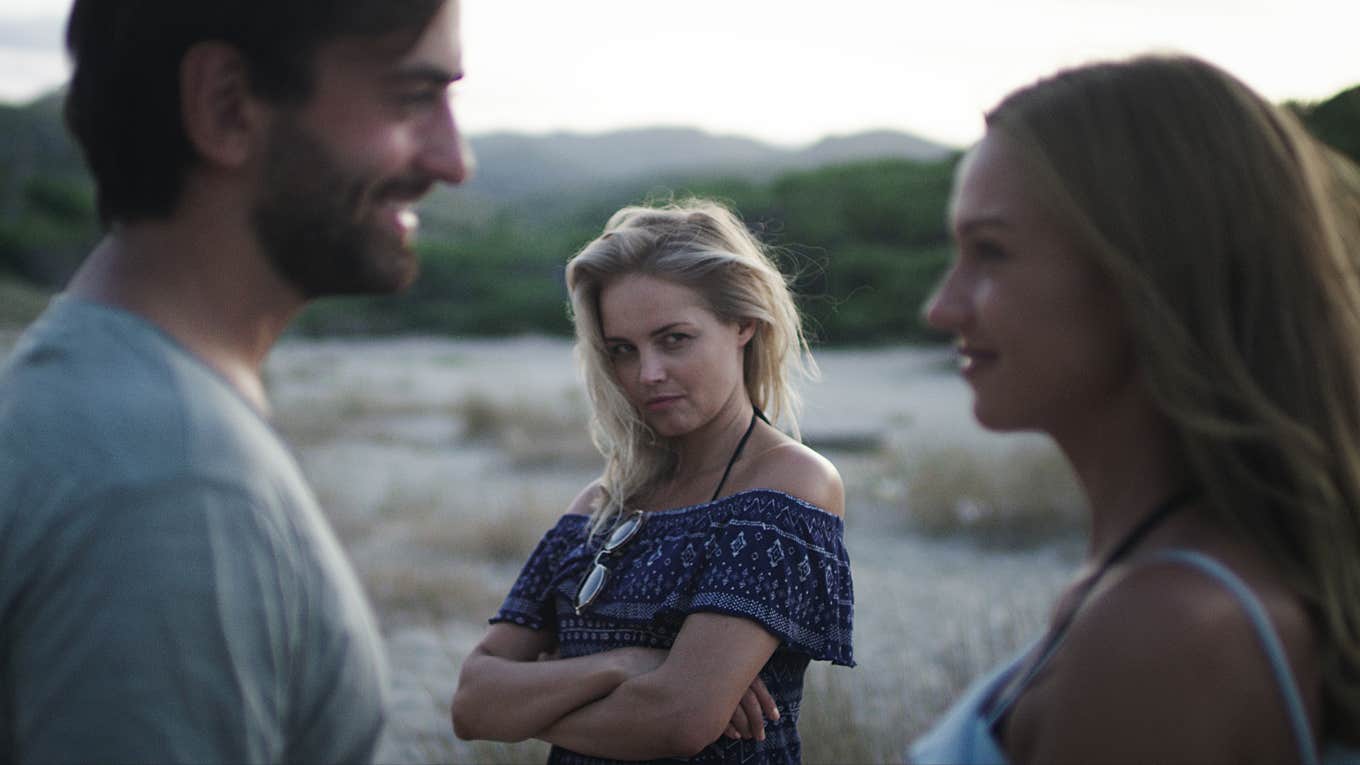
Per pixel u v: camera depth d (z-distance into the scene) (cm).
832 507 194
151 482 93
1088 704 93
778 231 224
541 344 4362
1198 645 91
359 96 107
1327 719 100
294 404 1912
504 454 1367
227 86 104
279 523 98
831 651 185
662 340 194
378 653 108
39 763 90
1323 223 104
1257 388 101
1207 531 100
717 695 176
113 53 104
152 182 105
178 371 100
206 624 92
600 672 184
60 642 90
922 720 415
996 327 107
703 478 200
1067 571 779
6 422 98
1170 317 99
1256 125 104
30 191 5653
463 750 410
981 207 108
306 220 108
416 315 4694
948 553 841
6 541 93
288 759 100
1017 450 1010
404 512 992
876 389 2305
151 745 89
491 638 208
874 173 4522
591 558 202
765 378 209
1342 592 98
